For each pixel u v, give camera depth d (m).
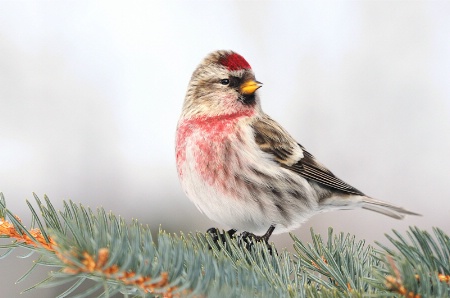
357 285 5.23
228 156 8.14
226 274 4.54
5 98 13.56
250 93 8.62
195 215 11.66
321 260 5.46
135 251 4.39
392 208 9.02
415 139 14.01
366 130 14.23
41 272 10.48
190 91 8.80
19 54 13.96
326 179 9.01
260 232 8.57
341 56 15.01
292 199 8.65
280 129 8.85
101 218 4.66
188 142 8.24
